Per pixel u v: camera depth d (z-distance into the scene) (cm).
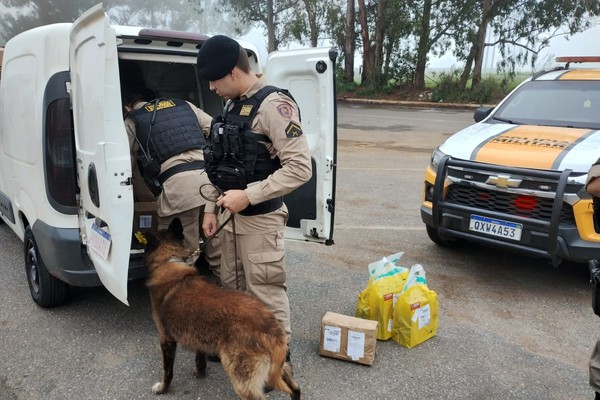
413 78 2636
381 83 2672
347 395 294
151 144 342
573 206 387
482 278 468
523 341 358
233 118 267
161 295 270
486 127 520
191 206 338
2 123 452
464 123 1753
